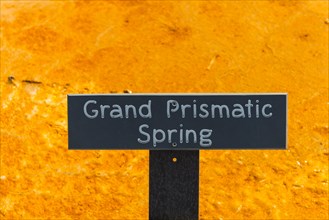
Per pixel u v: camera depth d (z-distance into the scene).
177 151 1.82
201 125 1.81
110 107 1.81
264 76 3.62
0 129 3.30
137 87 3.54
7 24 3.96
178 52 3.79
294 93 3.52
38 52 3.76
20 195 2.98
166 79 3.59
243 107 1.81
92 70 3.65
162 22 4.01
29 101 3.45
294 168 3.11
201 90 3.52
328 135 3.29
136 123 1.81
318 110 3.43
